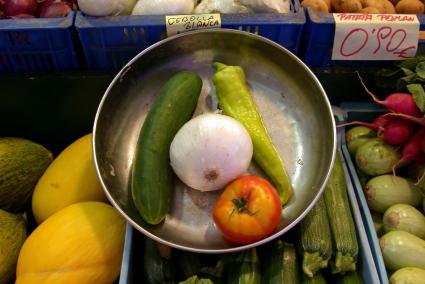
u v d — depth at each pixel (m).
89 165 0.61
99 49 0.59
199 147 0.47
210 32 0.54
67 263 0.52
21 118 0.67
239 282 0.50
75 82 0.63
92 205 0.56
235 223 0.46
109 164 0.52
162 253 0.53
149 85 0.57
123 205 0.50
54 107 0.66
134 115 0.56
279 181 0.51
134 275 0.54
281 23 0.57
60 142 0.72
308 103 0.55
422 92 0.55
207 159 0.47
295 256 0.53
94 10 0.56
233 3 0.59
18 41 0.58
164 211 0.49
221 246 0.49
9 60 0.61
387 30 0.58
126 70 0.54
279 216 0.47
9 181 0.60
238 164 0.48
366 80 0.65
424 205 0.57
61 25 0.56
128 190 0.52
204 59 0.57
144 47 0.60
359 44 0.60
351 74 0.64
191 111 0.54
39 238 0.53
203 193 0.52
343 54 0.61
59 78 0.62
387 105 0.57
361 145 0.62
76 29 0.57
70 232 0.53
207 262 0.55
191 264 0.53
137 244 0.56
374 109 0.66
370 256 0.52
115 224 0.55
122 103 0.55
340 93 0.67
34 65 0.62
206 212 0.51
